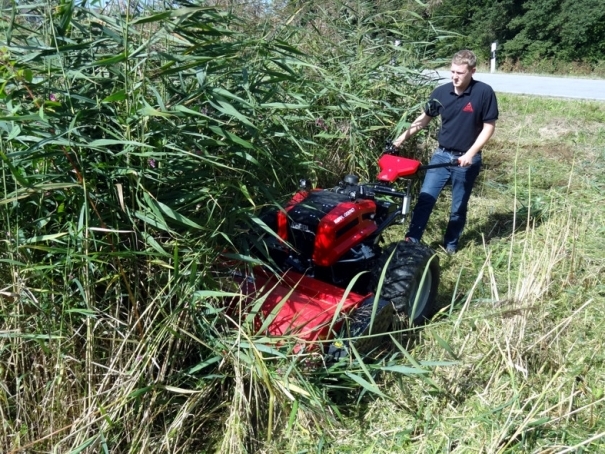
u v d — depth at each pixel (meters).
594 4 24.48
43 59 2.33
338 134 5.26
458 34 6.25
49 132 2.29
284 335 2.62
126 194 2.51
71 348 2.38
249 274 2.95
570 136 9.07
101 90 2.52
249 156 2.60
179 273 2.47
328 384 2.81
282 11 4.16
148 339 2.38
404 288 3.24
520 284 3.52
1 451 2.24
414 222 4.64
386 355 3.11
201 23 2.54
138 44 2.59
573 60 25.42
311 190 3.65
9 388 2.37
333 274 3.30
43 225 2.36
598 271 4.25
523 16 26.25
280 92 3.52
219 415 2.66
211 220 2.59
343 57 5.71
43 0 2.44
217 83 2.84
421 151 6.23
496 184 6.62
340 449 2.60
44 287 2.35
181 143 2.53
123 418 2.37
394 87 5.94
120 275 2.40
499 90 15.19
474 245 5.03
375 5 6.12
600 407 2.88
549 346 3.09
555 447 2.51
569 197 6.12
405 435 2.67
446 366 3.02
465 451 2.57
